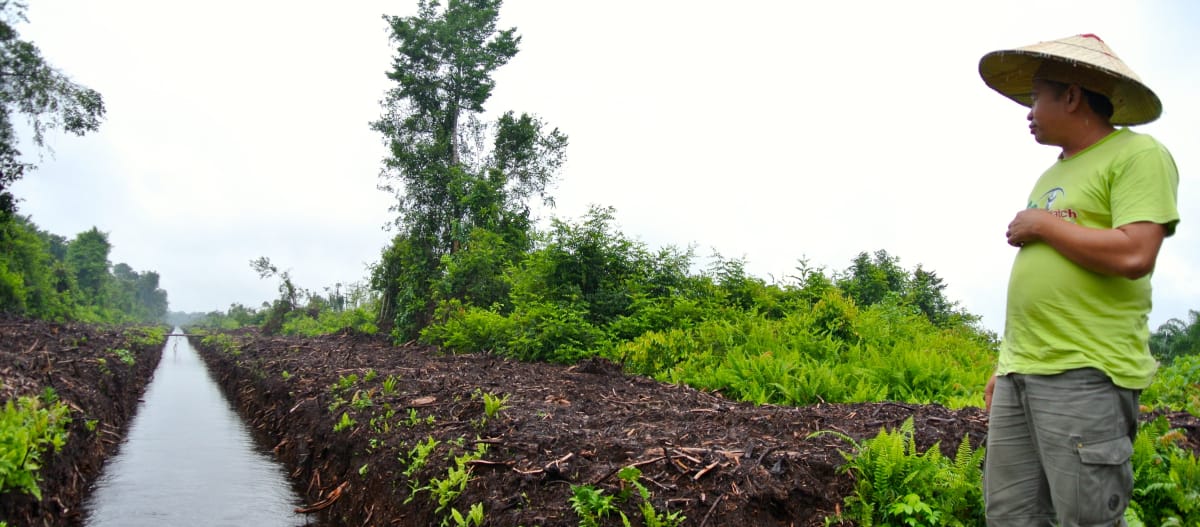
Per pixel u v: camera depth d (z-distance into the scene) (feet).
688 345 35.04
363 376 34.06
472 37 84.38
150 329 111.04
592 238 45.65
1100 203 8.63
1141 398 22.99
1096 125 9.01
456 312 52.65
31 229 104.83
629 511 13.30
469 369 35.27
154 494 24.94
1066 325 8.49
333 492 22.56
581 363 34.04
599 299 43.32
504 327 43.65
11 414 19.63
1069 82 8.96
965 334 49.52
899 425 17.57
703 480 14.21
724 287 45.85
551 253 45.01
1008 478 9.32
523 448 16.90
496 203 70.13
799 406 23.54
